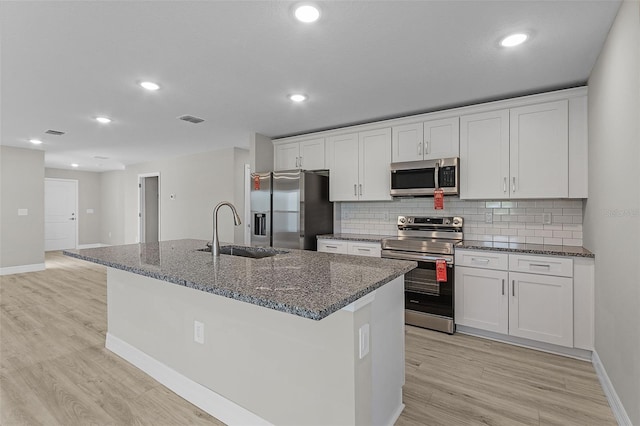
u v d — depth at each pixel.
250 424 1.73
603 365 2.16
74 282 5.04
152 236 7.62
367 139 3.83
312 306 1.12
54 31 1.96
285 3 1.71
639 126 1.49
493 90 2.91
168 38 2.05
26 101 3.18
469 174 3.19
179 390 2.07
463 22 1.88
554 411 1.90
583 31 1.97
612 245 1.94
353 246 3.70
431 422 1.81
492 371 2.36
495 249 2.84
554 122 2.80
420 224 3.73
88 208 9.07
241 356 1.75
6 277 5.34
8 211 5.51
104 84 2.78
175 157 6.58
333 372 1.43
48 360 2.51
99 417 1.85
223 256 2.19
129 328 2.47
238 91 2.95
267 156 4.62
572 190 2.72
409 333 3.07
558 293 2.58
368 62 2.39
